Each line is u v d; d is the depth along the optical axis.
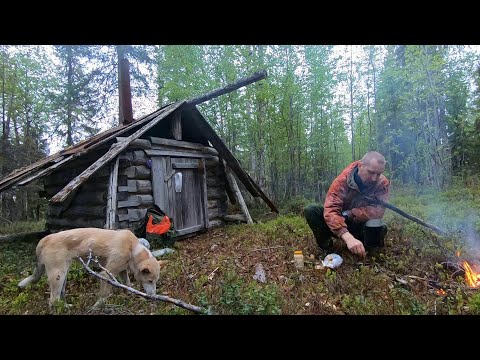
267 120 12.18
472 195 8.84
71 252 3.41
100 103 16.19
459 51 12.13
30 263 5.17
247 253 4.98
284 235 5.85
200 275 4.04
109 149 6.25
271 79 11.72
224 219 8.82
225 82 11.93
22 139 17.20
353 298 3.05
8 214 15.37
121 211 6.16
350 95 16.27
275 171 13.76
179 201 7.39
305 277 3.69
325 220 4.09
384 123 15.88
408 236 4.77
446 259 3.84
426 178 13.45
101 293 3.26
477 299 2.64
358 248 3.65
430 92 11.63
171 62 11.91
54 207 7.37
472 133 13.09
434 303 2.80
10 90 16.39
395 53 15.00
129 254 3.60
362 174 3.99
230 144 13.99
